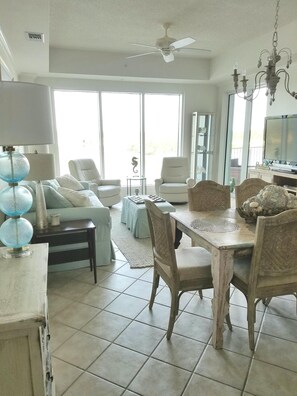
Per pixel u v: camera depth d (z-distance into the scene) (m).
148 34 4.65
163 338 2.13
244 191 3.05
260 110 5.75
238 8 3.71
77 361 1.91
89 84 6.20
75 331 2.21
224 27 4.35
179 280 2.08
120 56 5.79
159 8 3.71
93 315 2.41
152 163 7.06
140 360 1.93
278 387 1.71
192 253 2.40
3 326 0.95
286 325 2.27
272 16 3.94
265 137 5.03
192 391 1.69
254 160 6.06
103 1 3.50
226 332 2.19
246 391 1.69
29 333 0.99
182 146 7.00
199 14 3.90
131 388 1.72
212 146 6.96
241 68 5.21
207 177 7.09
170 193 5.99
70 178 5.11
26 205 1.47
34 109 1.34
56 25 4.25
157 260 2.33
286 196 2.19
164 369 1.85
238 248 1.88
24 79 5.73
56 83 5.99
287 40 4.21
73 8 3.68
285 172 4.41
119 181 6.18
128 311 2.46
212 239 1.97
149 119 6.82
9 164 1.40
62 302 2.60
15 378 1.01
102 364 1.89
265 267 1.88
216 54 5.88
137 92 6.54
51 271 3.16
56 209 3.14
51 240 2.96
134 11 3.79
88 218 3.18
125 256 3.57
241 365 1.88
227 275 1.93
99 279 3.02
